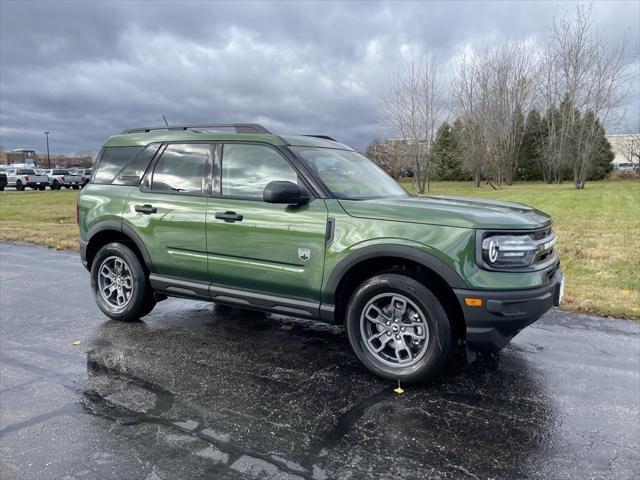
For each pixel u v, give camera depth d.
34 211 17.84
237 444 2.67
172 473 2.39
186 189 4.35
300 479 2.36
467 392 3.35
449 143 50.34
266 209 3.86
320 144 4.37
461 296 3.18
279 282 3.83
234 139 4.18
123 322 4.86
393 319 3.52
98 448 2.60
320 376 3.60
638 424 2.92
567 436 2.78
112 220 4.73
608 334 4.55
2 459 2.49
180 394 3.27
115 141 4.99
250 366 3.77
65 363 3.79
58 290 6.20
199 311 5.27
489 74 42.59
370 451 2.62
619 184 44.16
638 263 8.14
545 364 3.84
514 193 31.62
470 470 2.46
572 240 10.75
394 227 3.37
